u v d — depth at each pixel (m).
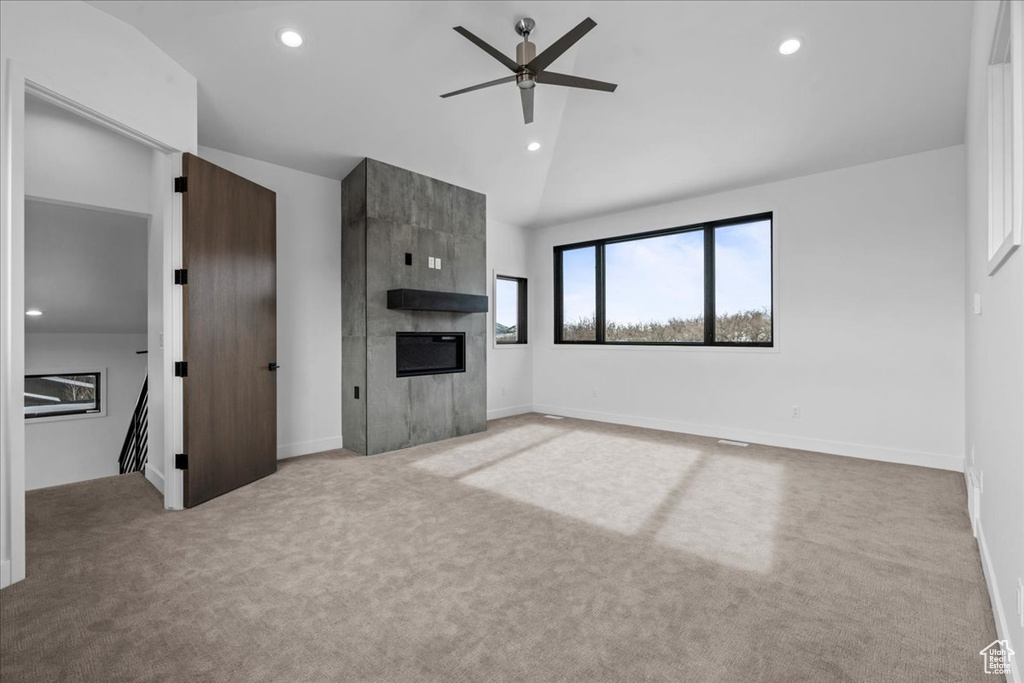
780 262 4.72
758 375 4.87
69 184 3.13
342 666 1.52
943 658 1.56
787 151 4.15
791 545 2.43
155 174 3.35
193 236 2.97
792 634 1.69
